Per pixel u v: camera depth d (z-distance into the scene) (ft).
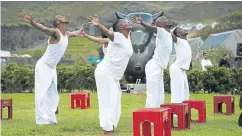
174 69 50.42
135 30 86.74
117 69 39.78
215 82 90.58
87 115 54.44
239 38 134.41
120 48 39.55
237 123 45.98
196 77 91.50
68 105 68.74
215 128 42.01
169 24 46.52
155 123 33.68
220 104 56.34
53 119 46.47
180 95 50.47
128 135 38.40
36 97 46.50
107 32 38.93
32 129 41.70
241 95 42.19
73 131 41.14
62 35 46.29
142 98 78.59
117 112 40.37
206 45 139.64
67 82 97.14
